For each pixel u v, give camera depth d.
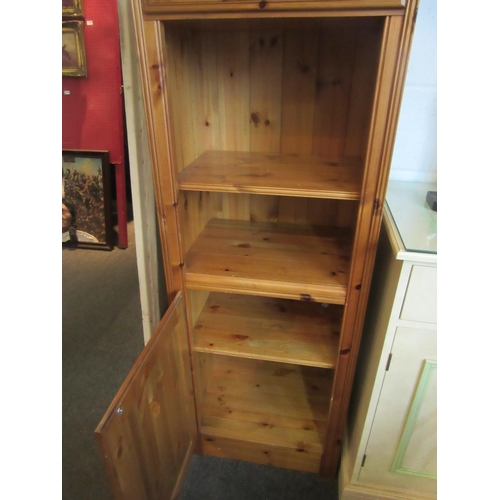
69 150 2.72
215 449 1.47
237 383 1.63
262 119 1.24
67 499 1.34
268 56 1.15
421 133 1.24
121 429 0.79
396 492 1.27
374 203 0.92
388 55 0.77
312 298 1.09
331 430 1.31
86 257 2.88
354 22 0.90
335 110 1.18
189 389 1.31
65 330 2.17
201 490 1.38
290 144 1.26
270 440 1.41
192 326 1.25
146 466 0.96
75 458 1.48
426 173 1.29
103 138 2.68
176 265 1.11
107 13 2.37
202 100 1.22
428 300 0.91
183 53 1.04
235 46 1.15
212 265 1.17
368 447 1.19
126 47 1.02
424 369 1.00
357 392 1.37
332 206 1.37
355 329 1.10
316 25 0.96
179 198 1.04
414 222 1.00
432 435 1.12
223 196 1.41
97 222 2.90
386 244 1.08
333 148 1.24
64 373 1.89
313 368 1.70
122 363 1.95
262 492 1.37
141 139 1.12
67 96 2.61
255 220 1.44
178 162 1.07
